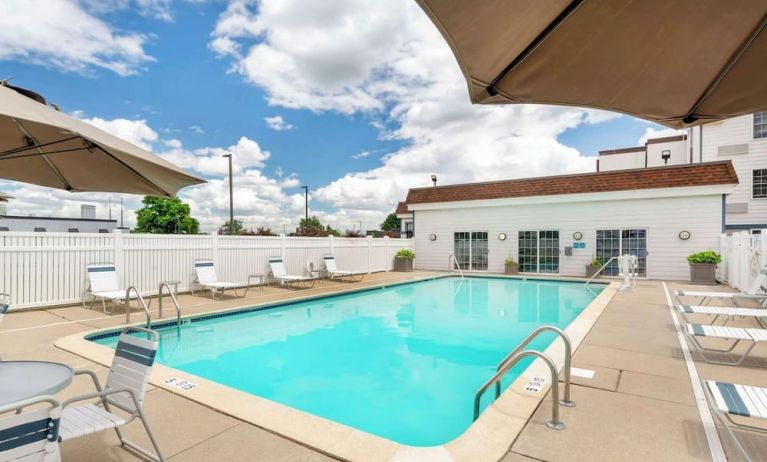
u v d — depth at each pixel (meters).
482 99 2.61
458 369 5.62
